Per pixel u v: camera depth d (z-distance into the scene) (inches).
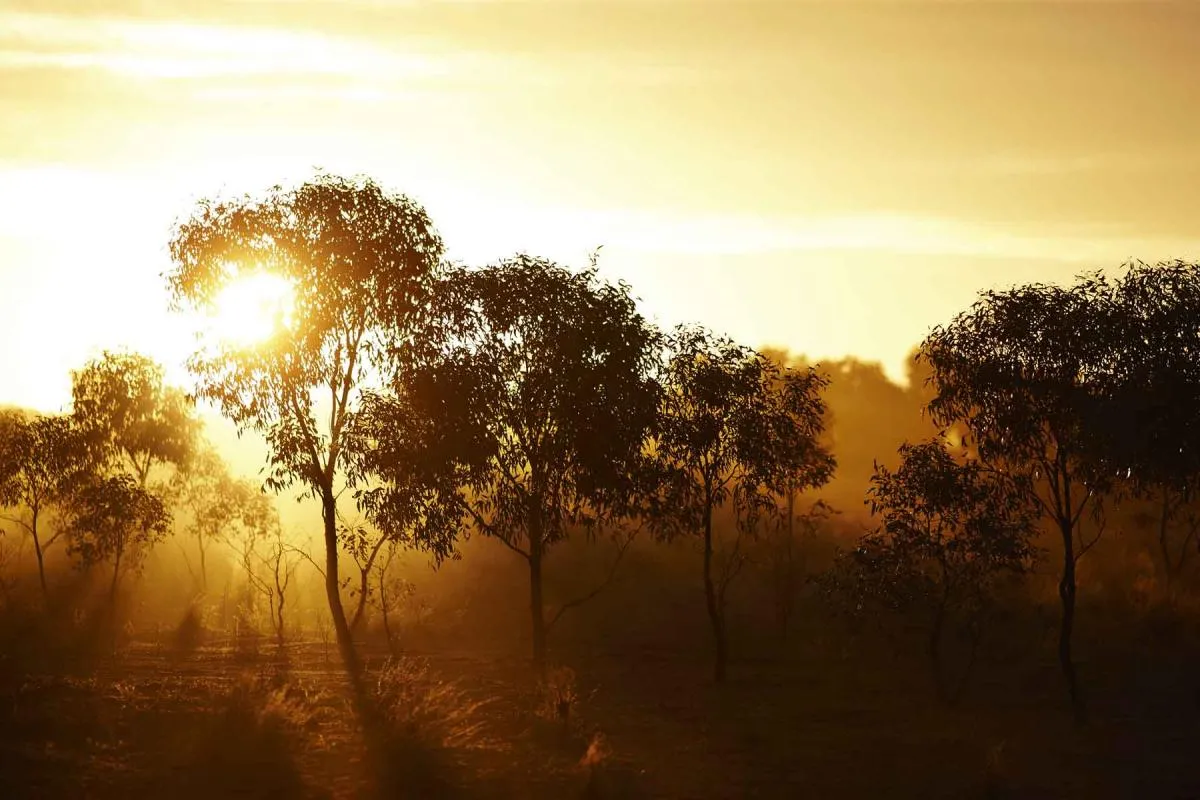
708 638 1641.2
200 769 743.7
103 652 1430.9
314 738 835.4
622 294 1272.1
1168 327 959.6
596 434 1230.9
